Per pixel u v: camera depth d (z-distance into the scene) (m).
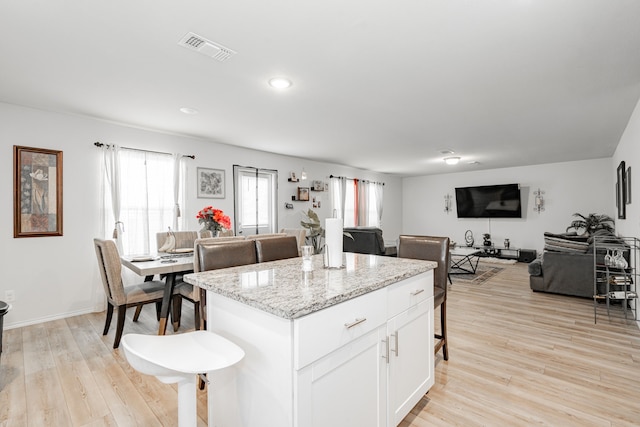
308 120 3.78
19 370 2.33
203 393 2.06
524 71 2.50
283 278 1.56
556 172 7.00
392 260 2.15
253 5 1.69
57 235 3.48
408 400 1.71
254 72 2.50
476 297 4.25
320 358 1.15
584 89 2.85
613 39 2.03
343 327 1.25
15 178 3.23
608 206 6.40
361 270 1.76
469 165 7.32
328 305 1.17
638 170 3.20
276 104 3.23
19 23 1.84
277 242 2.62
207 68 2.43
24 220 3.28
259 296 1.21
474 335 2.95
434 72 2.51
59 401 1.95
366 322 1.37
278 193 5.91
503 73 2.53
